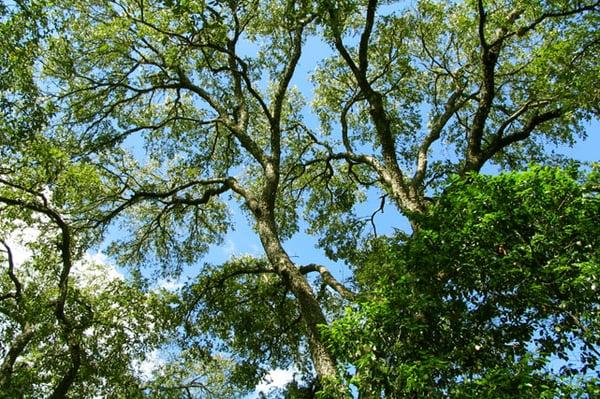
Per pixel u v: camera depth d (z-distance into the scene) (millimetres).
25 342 13250
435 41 17156
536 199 7879
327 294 16891
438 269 8367
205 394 19219
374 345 8078
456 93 16203
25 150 11352
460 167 17234
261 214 14477
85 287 17000
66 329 14133
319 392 8852
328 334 8781
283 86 16859
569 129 16719
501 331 7938
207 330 17516
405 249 8914
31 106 10930
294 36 17734
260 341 18234
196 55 18438
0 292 15258
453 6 16500
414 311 8250
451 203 8945
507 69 16844
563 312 7508
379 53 16953
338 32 12594
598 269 6887
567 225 7543
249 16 17312
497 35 14797
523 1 13047
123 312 15906
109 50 16141
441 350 8000
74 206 15375
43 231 15234
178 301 16953
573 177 8117
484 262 8055
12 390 13227
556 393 6172
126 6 15641
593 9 12172
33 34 10367
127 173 16703
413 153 18922
